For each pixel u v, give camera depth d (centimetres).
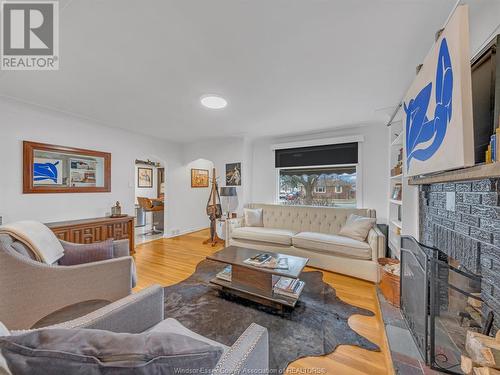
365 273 261
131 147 396
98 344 57
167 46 154
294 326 177
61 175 302
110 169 360
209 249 394
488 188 106
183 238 473
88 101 255
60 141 299
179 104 262
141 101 254
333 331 171
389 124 291
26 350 53
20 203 265
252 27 135
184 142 497
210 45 153
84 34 141
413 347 138
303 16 126
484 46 118
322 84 211
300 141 415
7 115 253
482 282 112
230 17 127
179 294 228
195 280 263
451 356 123
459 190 132
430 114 124
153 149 441
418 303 142
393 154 313
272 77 197
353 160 371
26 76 196
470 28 130
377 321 184
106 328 95
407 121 174
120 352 55
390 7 120
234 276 224
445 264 125
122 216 349
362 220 300
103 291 159
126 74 192
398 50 158
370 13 124
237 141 445
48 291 141
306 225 368
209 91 226
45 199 287
